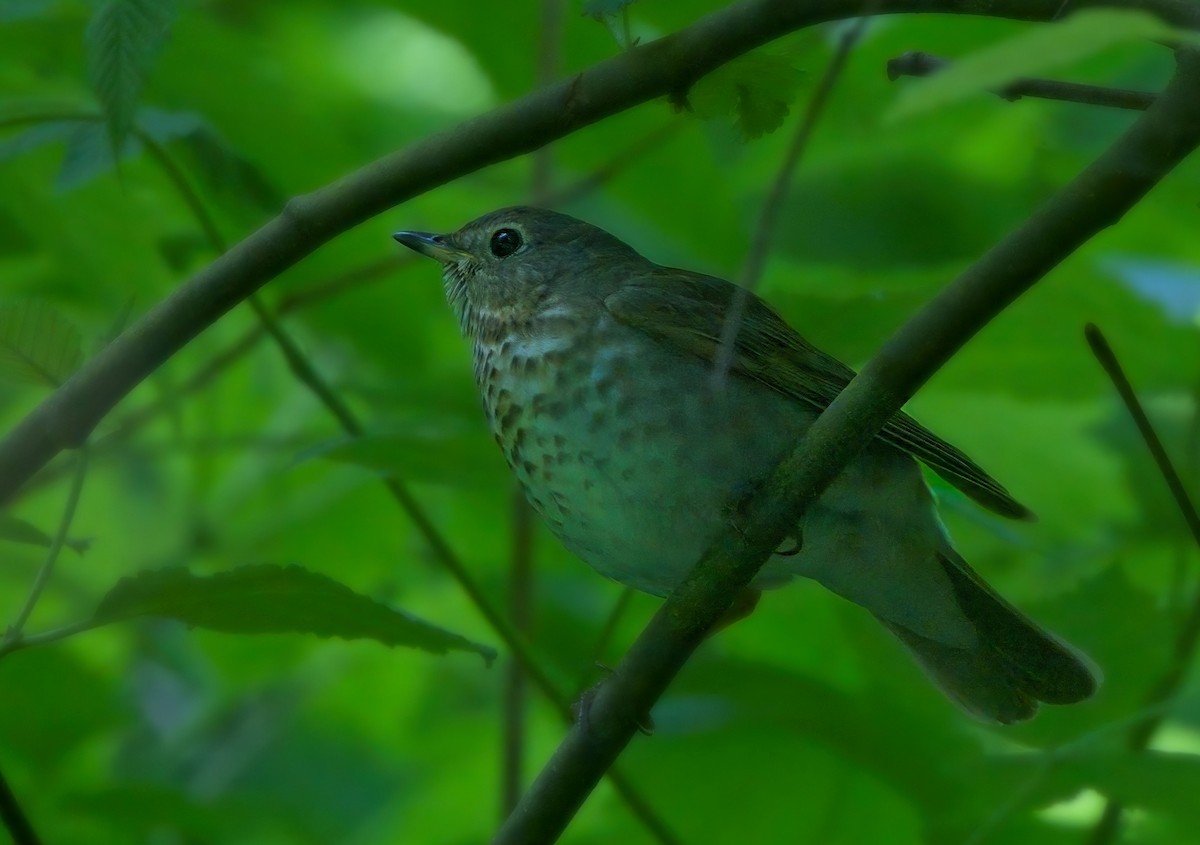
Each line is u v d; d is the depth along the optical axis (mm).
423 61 12922
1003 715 9227
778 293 9016
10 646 5949
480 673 13383
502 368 8977
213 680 13469
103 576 13648
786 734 10008
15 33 9531
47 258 11141
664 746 10234
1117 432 11117
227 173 8984
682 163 11000
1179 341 10367
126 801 10695
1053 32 3734
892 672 10078
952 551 9062
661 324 8688
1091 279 10117
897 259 11242
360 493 12250
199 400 12805
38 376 6469
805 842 10406
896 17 10383
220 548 12836
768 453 8586
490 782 12680
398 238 10266
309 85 11703
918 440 8344
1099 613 9156
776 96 6422
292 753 13641
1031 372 10656
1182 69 5652
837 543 8805
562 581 11984
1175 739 10594
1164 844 9547
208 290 6555
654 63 6293
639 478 8555
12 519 6477
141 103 9062
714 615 6754
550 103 6398
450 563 8773
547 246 9734
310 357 12555
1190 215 11117
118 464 12688
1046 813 9641
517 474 8938
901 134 11289
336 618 6492
